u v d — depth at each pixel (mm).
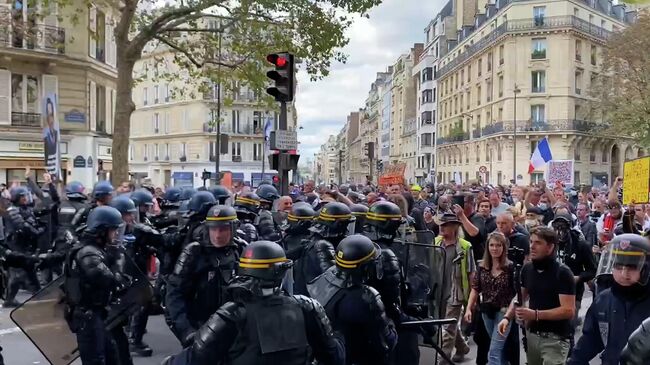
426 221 10195
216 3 17344
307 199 13688
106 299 5016
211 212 4832
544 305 4953
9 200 10203
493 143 50594
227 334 3053
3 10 21703
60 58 25781
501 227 6605
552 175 15719
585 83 48062
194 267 4801
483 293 5957
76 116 26797
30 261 8180
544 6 47250
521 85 47844
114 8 20438
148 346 7395
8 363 6961
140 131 61031
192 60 18953
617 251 3658
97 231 5082
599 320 3764
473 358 7230
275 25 17297
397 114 88562
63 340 5000
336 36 17031
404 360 4996
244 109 56250
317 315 3299
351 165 142500
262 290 3113
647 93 31609
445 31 68062
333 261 5117
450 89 63750
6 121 25172
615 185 9633
